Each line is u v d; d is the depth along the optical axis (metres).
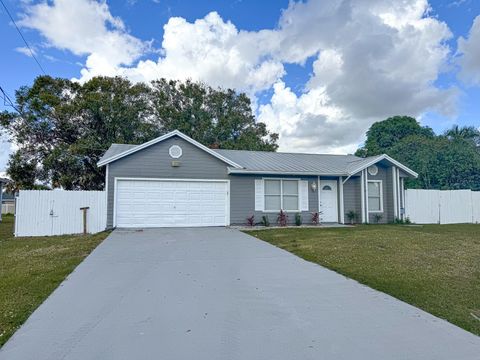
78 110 22.97
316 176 15.87
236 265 6.77
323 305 4.45
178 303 4.47
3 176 24.36
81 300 4.59
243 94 33.00
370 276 5.86
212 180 14.44
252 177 15.02
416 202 17.02
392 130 39.28
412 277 5.78
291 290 5.11
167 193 13.91
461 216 17.64
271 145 32.38
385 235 10.98
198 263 6.92
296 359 2.98
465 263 6.85
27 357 3.02
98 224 13.06
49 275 5.92
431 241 9.65
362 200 16.11
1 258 7.66
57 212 12.69
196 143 14.16
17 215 12.29
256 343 3.30
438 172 25.03
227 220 14.50
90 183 24.28
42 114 23.02
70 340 3.35
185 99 30.72
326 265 6.75
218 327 3.69
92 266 6.63
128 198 13.52
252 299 4.67
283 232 12.07
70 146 22.14
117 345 3.24
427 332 3.60
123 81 25.59
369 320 3.93
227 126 30.42
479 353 3.12
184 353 3.08
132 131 24.98
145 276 5.86
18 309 4.23
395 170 16.56
